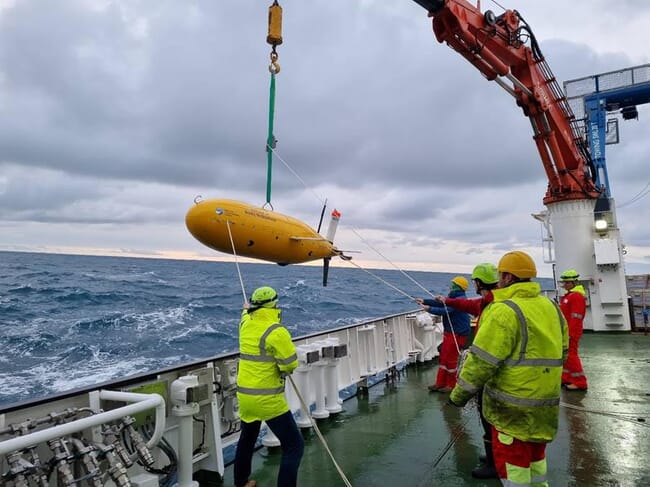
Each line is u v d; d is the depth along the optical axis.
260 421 3.38
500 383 2.59
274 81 4.18
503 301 2.60
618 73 13.01
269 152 4.06
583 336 10.87
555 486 3.62
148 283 42.97
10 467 2.38
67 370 12.26
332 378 5.66
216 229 3.29
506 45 8.94
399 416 5.60
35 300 26.11
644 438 4.61
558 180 10.92
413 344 8.84
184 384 3.51
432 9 7.20
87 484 2.84
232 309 25.64
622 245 11.09
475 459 4.25
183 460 3.47
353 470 4.05
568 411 5.56
